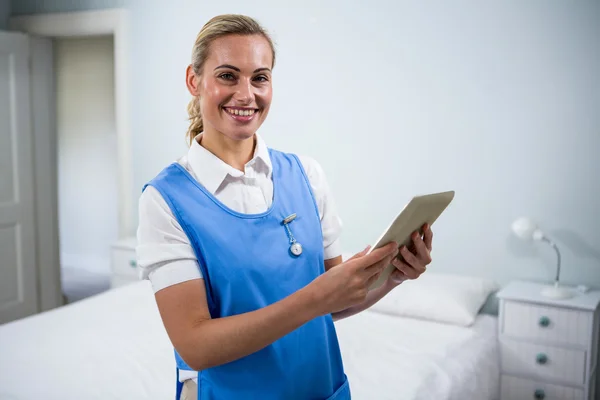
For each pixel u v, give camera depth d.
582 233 2.60
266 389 1.01
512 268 2.76
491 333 2.49
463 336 2.34
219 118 0.99
